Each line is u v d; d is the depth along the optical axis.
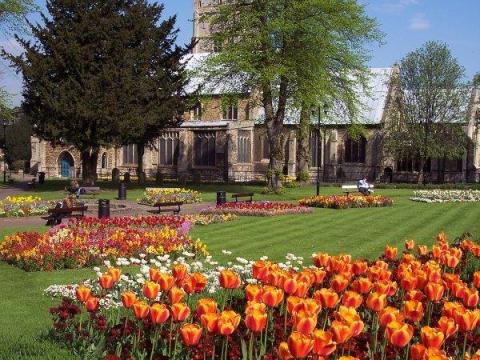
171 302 6.41
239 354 5.83
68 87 40.53
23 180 63.09
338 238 20.59
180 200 35.06
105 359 5.70
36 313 10.36
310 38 38.38
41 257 15.11
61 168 70.75
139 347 6.18
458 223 24.81
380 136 64.75
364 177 65.56
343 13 40.19
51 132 41.16
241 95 42.38
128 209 30.83
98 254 15.60
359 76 44.62
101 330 6.75
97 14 40.97
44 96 39.97
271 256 16.91
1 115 45.44
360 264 8.16
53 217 24.02
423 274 7.32
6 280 13.84
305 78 39.41
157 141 67.31
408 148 58.75
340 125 65.88
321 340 4.50
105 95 40.22
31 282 13.50
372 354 5.79
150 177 66.94
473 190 44.69
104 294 9.39
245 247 18.55
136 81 42.06
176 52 46.81
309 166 65.31
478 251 10.66
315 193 43.44
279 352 4.62
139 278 11.24
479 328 6.78
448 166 63.47
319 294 6.12
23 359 6.32
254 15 39.06
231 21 42.03
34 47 42.19
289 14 37.97
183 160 65.25
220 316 5.30
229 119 68.94
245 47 39.31
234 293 9.53
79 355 6.40
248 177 66.81
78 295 6.83
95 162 45.97
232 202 32.09
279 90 41.97
